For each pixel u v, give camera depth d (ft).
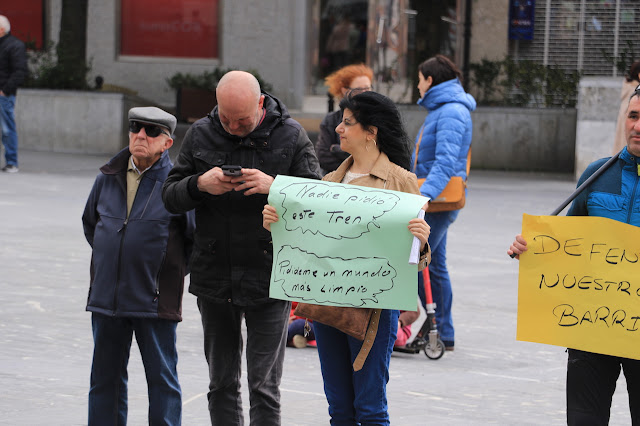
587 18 236.02
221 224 41.29
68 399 52.60
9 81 149.07
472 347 68.49
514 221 124.77
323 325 39.91
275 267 38.91
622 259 36.81
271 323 41.86
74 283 81.46
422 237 37.06
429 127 66.08
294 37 251.19
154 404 42.63
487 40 240.53
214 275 41.73
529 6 238.27
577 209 39.22
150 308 41.86
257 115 41.06
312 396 55.42
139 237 41.98
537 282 37.81
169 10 253.44
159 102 254.88
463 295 83.97
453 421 51.60
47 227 106.01
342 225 38.01
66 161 172.55
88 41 254.88
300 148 42.06
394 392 57.00
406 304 37.52
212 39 254.06
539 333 37.73
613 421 52.65
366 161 40.73
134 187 42.98
